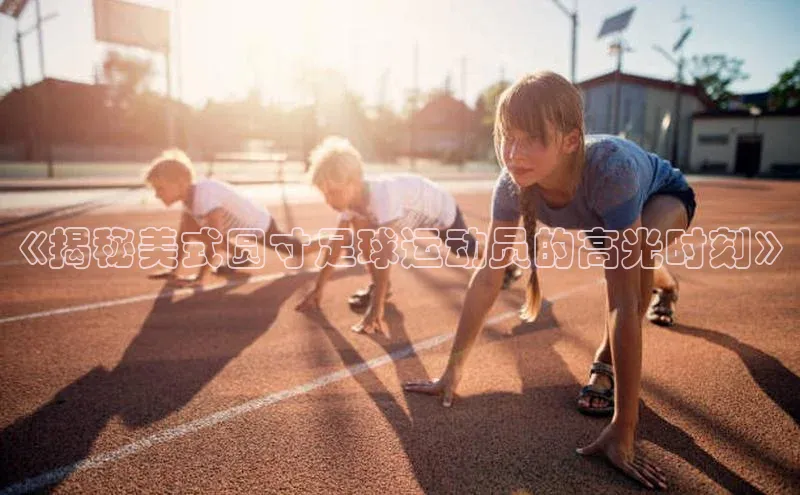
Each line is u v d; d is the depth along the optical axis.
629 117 34.28
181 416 2.16
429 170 31.47
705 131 35.81
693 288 4.35
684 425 2.07
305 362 2.74
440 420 2.12
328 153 3.03
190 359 2.77
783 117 33.03
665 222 2.17
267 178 19.78
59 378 2.53
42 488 1.69
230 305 3.81
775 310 3.67
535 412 2.19
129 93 43.94
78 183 14.59
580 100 1.63
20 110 37.09
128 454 1.88
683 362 2.71
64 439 1.99
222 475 1.76
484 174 28.14
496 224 2.15
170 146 18.95
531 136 1.60
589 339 3.10
